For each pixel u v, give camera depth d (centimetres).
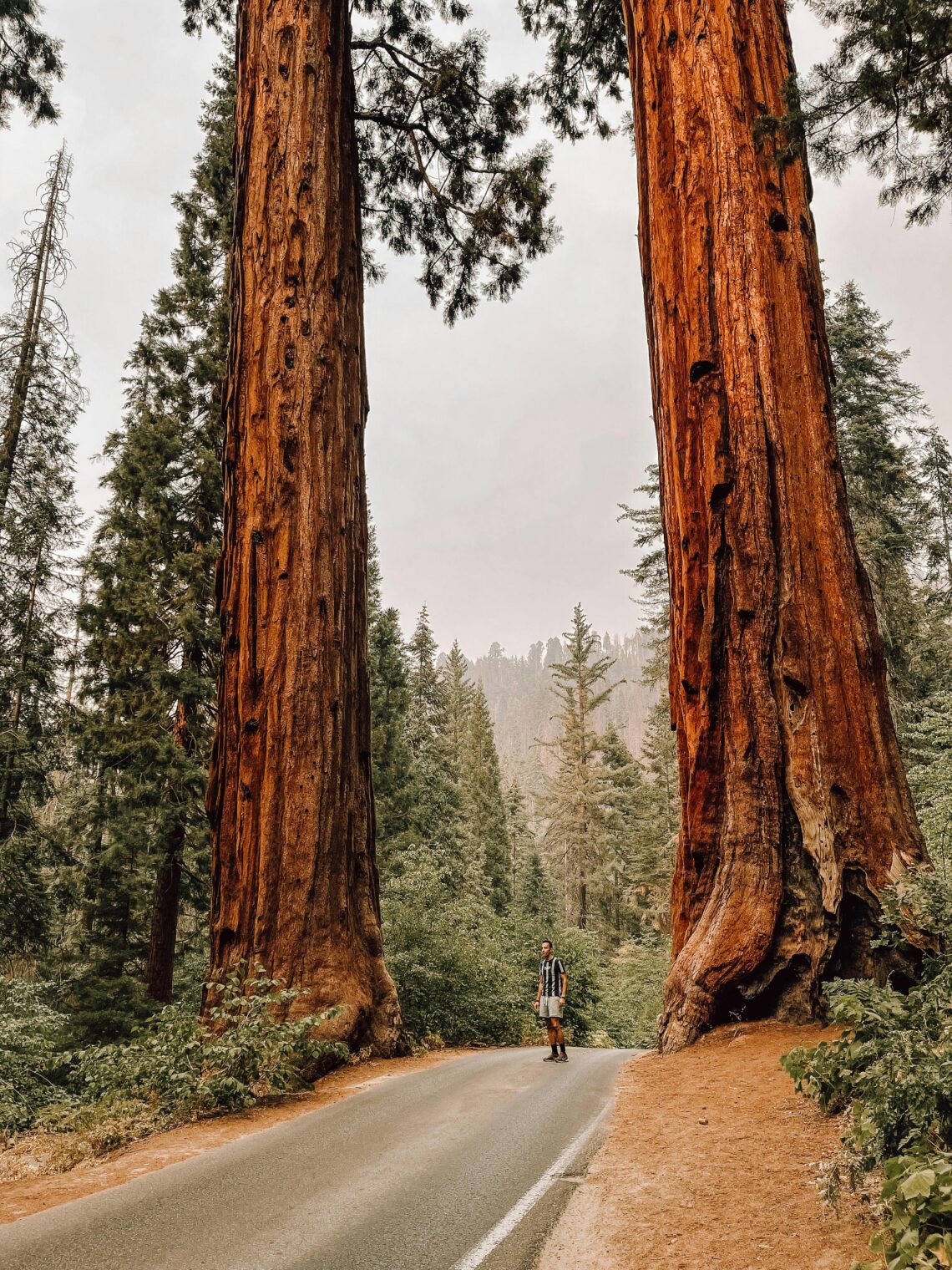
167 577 1938
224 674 1131
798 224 1095
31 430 2109
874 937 851
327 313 1241
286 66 1296
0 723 1914
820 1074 525
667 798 4750
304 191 1252
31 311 2164
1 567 1998
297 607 1119
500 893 4569
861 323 2462
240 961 998
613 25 1866
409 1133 593
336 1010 850
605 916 5581
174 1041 769
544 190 1897
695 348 1084
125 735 1777
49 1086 856
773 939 896
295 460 1163
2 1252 392
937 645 2650
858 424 2330
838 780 910
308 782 1071
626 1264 349
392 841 3173
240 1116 700
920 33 776
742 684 983
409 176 2089
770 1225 374
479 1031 1534
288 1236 397
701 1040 883
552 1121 608
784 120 914
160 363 2083
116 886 1850
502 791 6606
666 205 1162
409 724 4197
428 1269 352
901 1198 293
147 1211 443
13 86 1812
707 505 1045
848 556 993
